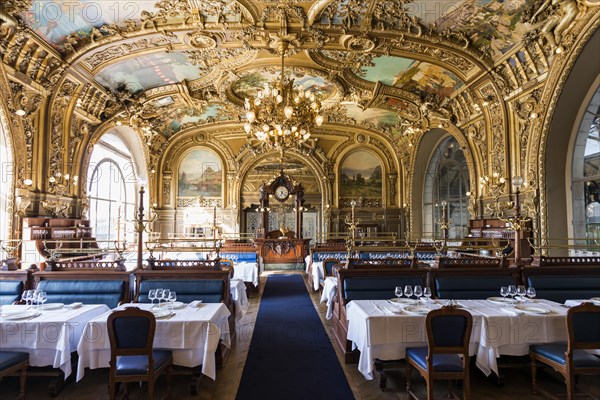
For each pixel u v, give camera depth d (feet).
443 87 38.29
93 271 17.87
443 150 50.57
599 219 27.48
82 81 32.14
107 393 13.48
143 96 39.34
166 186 55.98
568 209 29.84
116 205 50.96
